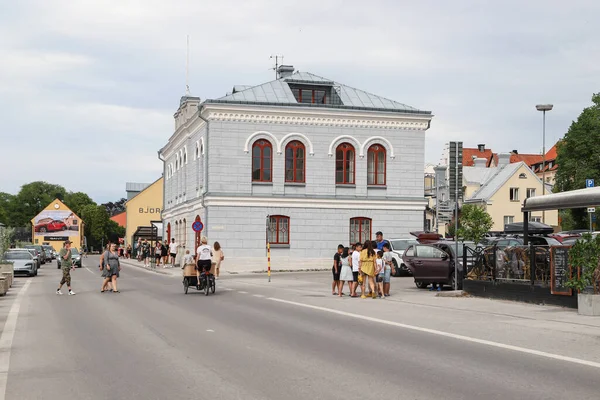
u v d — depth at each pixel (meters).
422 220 44.78
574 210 70.56
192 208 46.47
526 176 78.69
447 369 10.04
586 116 69.31
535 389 8.62
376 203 43.75
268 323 15.90
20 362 11.09
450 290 26.30
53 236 117.25
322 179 42.97
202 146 43.56
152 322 16.28
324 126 43.06
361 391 8.55
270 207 41.88
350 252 25.02
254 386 8.90
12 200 142.12
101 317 17.56
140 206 95.56
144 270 49.44
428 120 44.78
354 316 17.41
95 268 55.34
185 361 10.86
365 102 45.25
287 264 41.94
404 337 13.49
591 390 8.56
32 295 25.72
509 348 12.02
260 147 42.12
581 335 13.66
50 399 8.43
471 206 23.70
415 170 44.72
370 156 44.09
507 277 21.22
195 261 25.77
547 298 19.28
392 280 32.88
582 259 17.16
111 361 11.02
